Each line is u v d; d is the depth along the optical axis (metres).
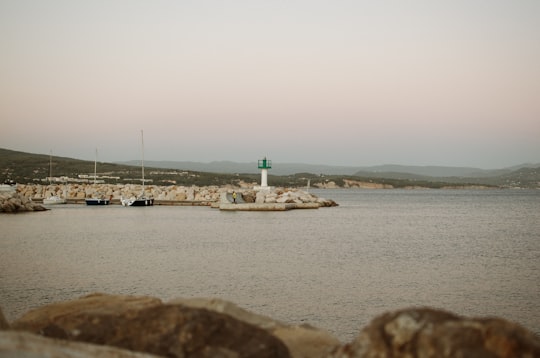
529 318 20.67
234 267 31.52
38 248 41.09
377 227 63.16
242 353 7.67
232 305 10.76
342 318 20.27
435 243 45.94
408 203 142.00
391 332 6.51
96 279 27.47
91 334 8.16
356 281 27.33
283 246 42.97
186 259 34.97
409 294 24.42
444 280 27.84
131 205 107.62
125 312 8.93
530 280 27.97
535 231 58.56
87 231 55.97
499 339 5.78
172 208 102.38
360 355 6.57
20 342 6.63
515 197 198.50
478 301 23.28
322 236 51.59
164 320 8.05
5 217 77.12
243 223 67.94
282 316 20.45
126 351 7.11
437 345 6.02
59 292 24.30
